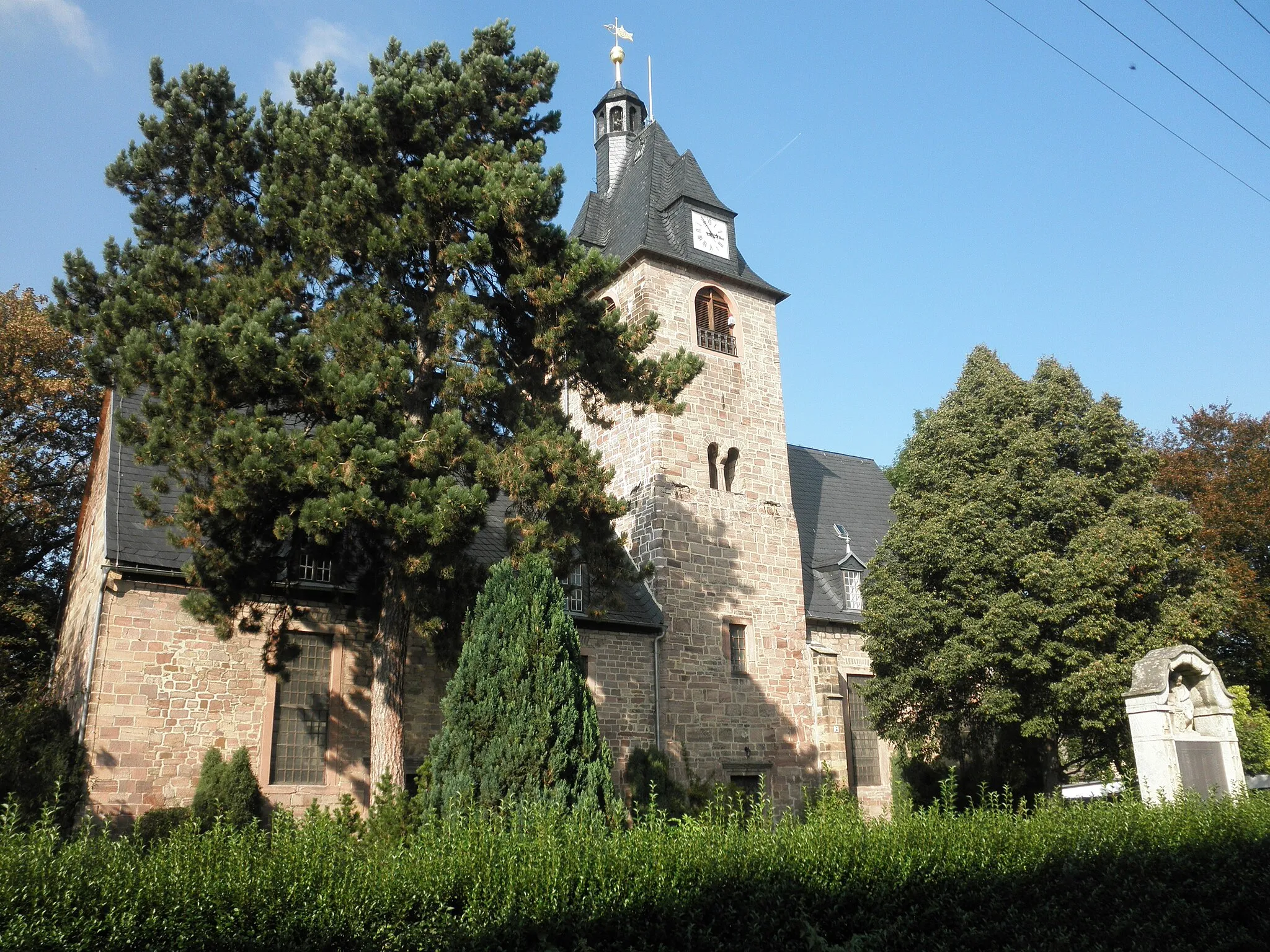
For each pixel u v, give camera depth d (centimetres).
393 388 1717
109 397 2425
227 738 2048
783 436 3406
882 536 3903
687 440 3161
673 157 3638
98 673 1941
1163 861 1285
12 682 2881
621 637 2797
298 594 2169
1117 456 2841
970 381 3067
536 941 870
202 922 776
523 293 1923
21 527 3083
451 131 1970
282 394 1703
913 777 3306
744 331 3428
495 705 1605
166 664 2019
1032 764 3042
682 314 3309
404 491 1675
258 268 1866
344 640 2234
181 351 1616
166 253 1780
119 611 1994
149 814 1869
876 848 1095
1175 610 2661
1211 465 4019
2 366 3111
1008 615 2658
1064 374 2992
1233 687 3553
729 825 1117
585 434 3394
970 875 1112
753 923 959
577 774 1584
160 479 1747
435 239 1867
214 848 891
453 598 1853
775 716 3047
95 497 2320
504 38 2100
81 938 734
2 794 1744
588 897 901
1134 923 1194
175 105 1933
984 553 2777
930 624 2823
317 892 838
